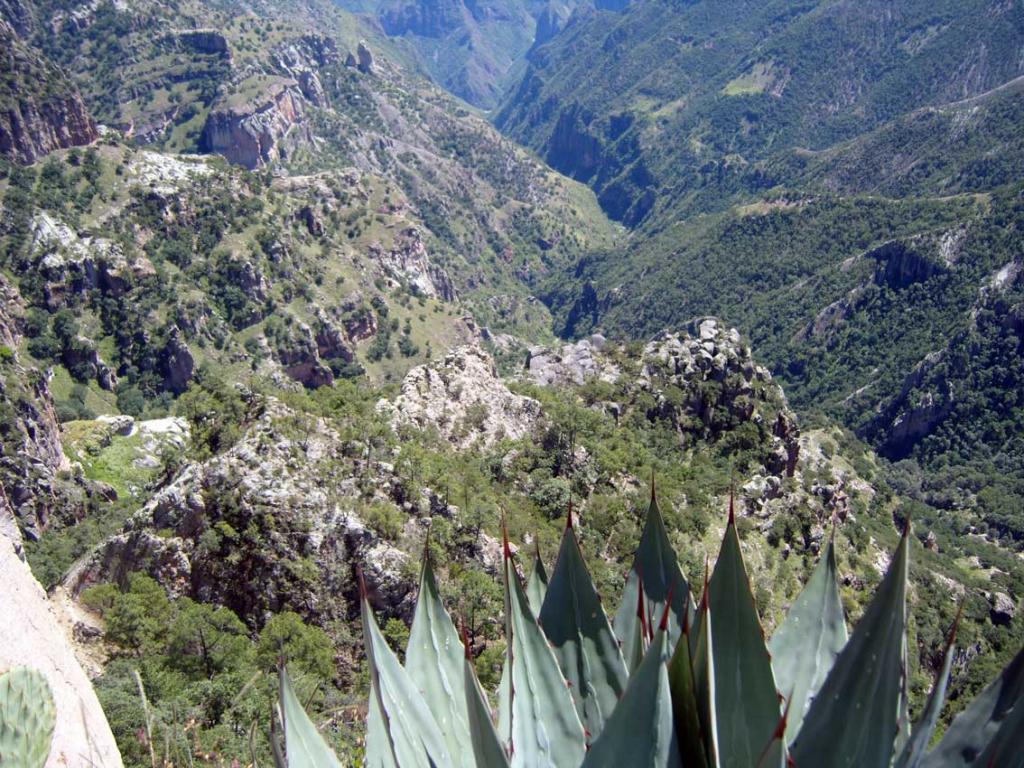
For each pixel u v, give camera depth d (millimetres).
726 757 3932
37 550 47844
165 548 29297
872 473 98562
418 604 5324
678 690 3367
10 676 3969
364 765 4555
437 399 49062
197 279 125812
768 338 180000
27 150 127125
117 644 24094
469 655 3668
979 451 129625
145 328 112750
